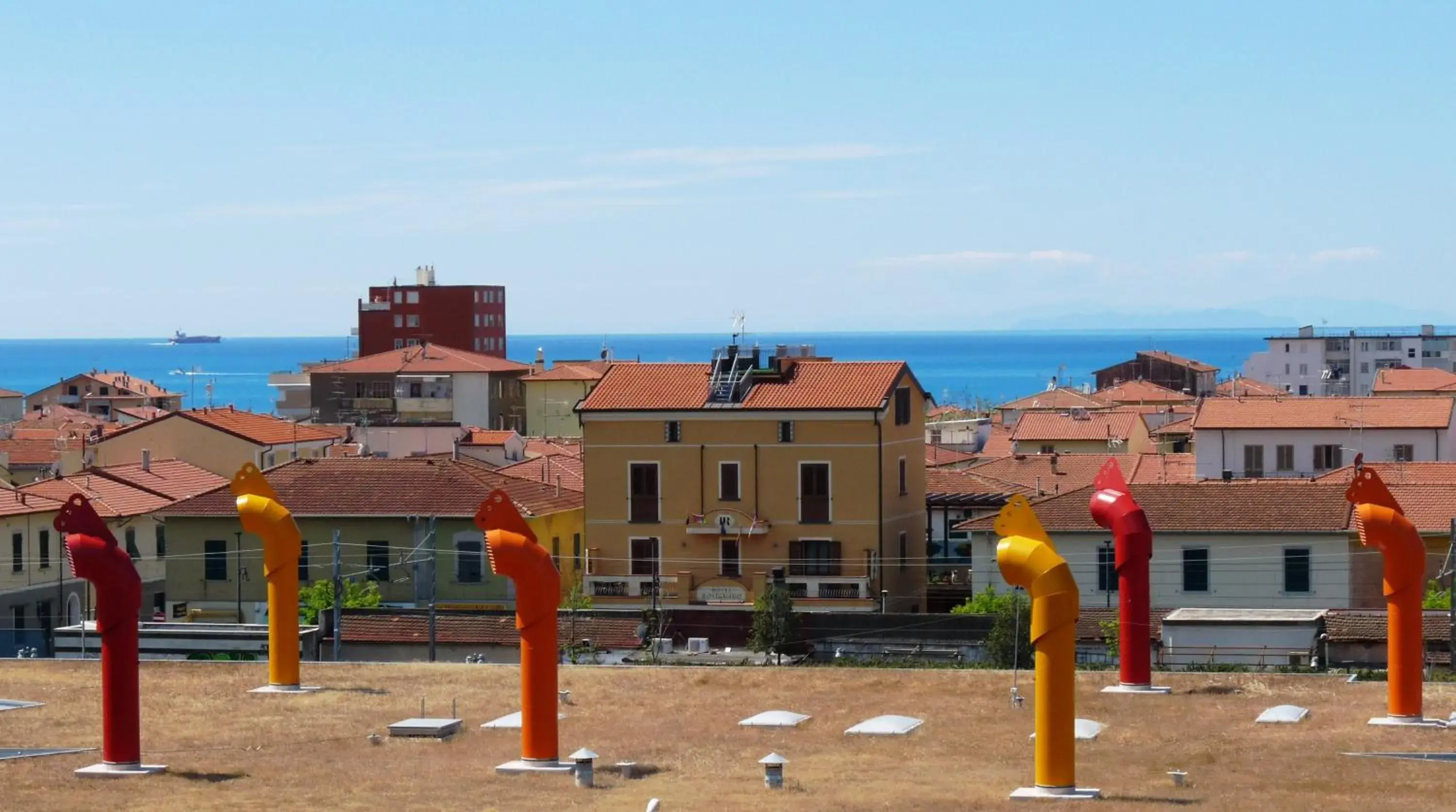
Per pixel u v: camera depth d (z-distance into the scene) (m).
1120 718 59.34
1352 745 54.69
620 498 108.69
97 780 51.78
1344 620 84.19
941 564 112.81
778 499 106.81
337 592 82.88
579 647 91.81
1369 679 71.75
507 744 56.81
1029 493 119.25
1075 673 50.97
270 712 62.50
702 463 107.75
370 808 47.69
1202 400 156.25
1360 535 58.88
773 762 49.78
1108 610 93.75
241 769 53.12
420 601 104.38
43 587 105.25
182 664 71.88
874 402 105.88
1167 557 95.00
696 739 57.41
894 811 46.31
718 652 96.81
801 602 105.75
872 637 94.75
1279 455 144.38
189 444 140.25
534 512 104.75
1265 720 58.44
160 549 114.62
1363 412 144.12
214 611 105.88
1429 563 95.38
